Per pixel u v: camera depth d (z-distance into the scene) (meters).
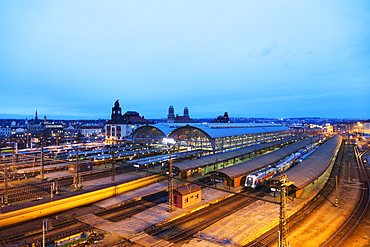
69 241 29.22
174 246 29.02
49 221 35.94
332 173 68.38
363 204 42.81
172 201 42.25
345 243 29.62
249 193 49.84
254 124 147.75
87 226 34.34
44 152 99.31
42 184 54.91
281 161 70.56
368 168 75.31
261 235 31.98
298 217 37.34
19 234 31.70
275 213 38.06
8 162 79.62
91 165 69.12
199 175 65.25
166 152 96.19
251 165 60.44
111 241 30.12
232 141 93.94
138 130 108.56
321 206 42.09
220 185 55.31
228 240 30.05
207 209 41.44
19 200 43.44
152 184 55.66
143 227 33.91
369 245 29.16
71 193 47.12
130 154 82.69
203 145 85.00
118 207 42.34
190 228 33.88
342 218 36.88
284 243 25.31
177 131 92.56
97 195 45.12
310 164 58.03
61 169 72.12
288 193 48.03
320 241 30.05
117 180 56.41
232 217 36.91
